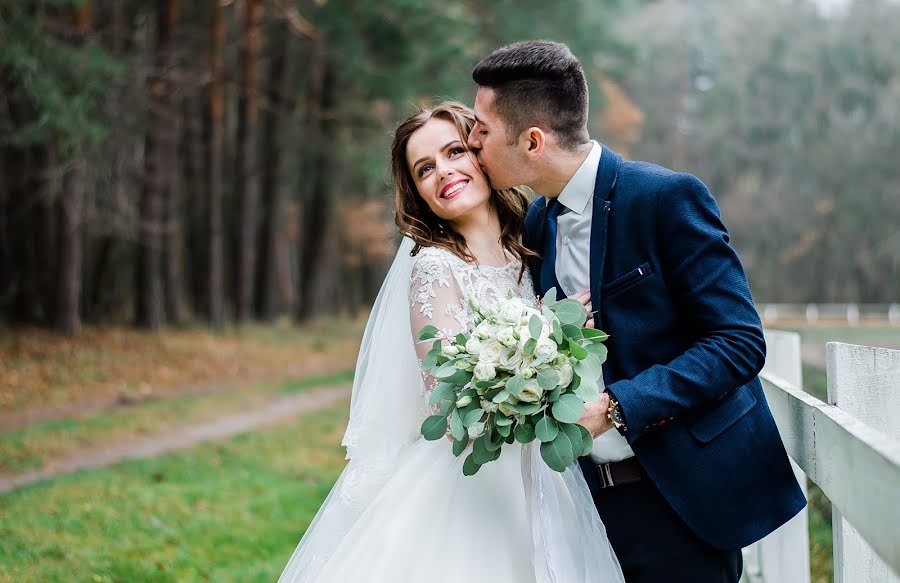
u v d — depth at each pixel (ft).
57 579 16.81
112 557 18.40
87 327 60.49
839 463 6.79
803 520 11.00
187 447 33.71
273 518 22.54
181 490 25.67
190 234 80.07
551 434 8.05
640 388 8.38
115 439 34.94
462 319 9.49
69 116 39.45
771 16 181.57
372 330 10.30
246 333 73.20
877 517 5.71
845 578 8.27
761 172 174.81
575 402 8.02
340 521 9.64
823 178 159.33
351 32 57.98
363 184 78.33
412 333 9.63
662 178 9.03
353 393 10.30
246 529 21.35
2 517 21.52
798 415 8.41
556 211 9.95
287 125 75.46
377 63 58.49
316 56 69.92
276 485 27.17
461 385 8.38
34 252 55.98
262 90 74.84
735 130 176.76
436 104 10.46
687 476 8.80
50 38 40.45
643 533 9.10
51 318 55.26
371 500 9.61
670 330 8.94
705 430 8.84
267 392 50.37
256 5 63.77
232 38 73.41
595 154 9.43
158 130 60.59
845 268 157.17
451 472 9.31
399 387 9.78
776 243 162.09
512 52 9.34
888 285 154.30
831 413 7.25
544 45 9.37
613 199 9.20
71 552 18.70
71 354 51.08
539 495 8.92
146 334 61.16
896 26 167.94
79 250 55.93
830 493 7.15
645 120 178.09
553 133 9.28
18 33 38.73
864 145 156.46
